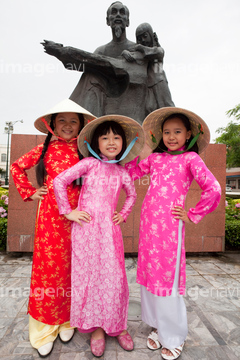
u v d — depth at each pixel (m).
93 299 1.49
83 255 1.51
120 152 1.71
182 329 1.54
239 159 14.73
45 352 1.49
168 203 1.54
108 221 1.55
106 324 1.47
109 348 1.58
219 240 3.62
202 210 1.46
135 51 3.91
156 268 1.52
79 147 1.60
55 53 3.64
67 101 1.69
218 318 1.98
